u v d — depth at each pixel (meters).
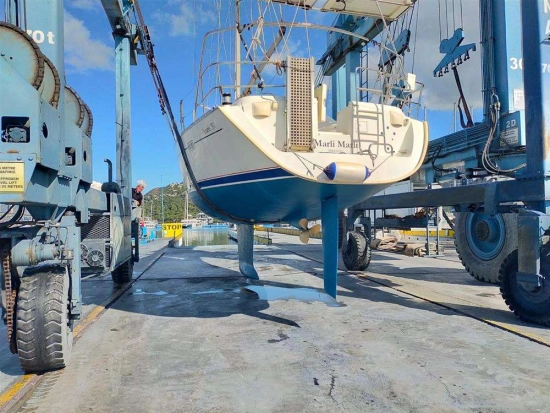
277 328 4.05
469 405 2.41
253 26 4.92
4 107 2.42
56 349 2.82
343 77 11.60
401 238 15.70
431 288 6.01
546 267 3.91
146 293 5.87
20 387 2.66
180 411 2.36
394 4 6.27
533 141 4.04
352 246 7.73
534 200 4.04
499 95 6.37
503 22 6.25
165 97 5.12
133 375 2.88
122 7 6.56
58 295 2.87
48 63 2.90
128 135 6.95
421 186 9.02
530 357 3.19
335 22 10.48
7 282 2.85
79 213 3.68
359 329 3.99
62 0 3.32
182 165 5.98
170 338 3.75
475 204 5.19
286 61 3.92
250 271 6.88
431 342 3.57
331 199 4.47
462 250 6.81
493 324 4.08
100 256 4.50
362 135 4.17
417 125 4.42
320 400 2.48
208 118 4.46
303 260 9.55
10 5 3.23
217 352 3.36
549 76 4.00
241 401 2.48
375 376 2.84
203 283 6.62
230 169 4.34
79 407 2.42
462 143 7.30
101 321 4.36
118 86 6.98
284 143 3.98
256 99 4.05
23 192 2.39
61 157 2.92
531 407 2.38
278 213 5.07
